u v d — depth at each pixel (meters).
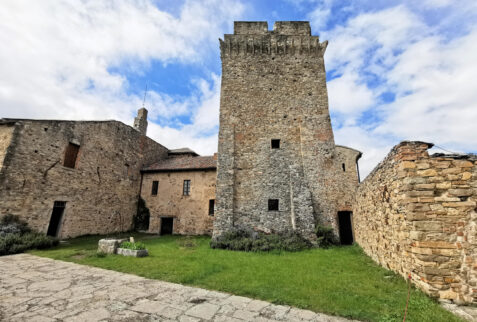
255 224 12.23
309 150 13.36
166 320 3.49
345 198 12.76
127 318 3.53
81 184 13.69
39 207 11.30
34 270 6.30
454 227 4.56
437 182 4.84
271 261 7.64
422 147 5.11
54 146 12.28
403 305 4.00
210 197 16.64
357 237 11.30
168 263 7.12
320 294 4.52
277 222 12.12
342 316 3.66
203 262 7.32
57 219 12.66
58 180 12.35
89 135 14.45
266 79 14.88
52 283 5.19
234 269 6.51
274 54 15.30
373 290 4.73
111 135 16.22
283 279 5.50
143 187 18.67
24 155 10.87
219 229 11.96
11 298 4.29
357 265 7.07
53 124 12.30
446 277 4.37
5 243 8.54
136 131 18.97
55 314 3.64
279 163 13.25
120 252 8.41
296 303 4.10
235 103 14.52
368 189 8.56
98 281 5.36
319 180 12.88
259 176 13.12
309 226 11.58
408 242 5.00
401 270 5.41
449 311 3.87
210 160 18.62
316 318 3.60
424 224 4.71
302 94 14.44
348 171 13.86
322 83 14.57
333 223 12.27
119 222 16.47
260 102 14.46
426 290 4.41
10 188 10.20
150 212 17.80
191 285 5.13
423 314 3.64
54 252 8.81
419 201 4.85
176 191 17.62
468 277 4.30
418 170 5.00
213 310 3.86
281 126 13.94
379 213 7.08
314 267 6.77
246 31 15.73
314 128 13.73
